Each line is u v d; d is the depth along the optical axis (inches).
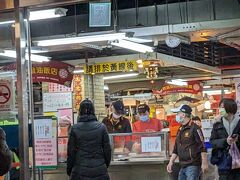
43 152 233.8
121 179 265.1
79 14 393.1
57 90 473.7
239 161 212.5
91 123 205.2
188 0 361.7
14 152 180.1
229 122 215.9
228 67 641.0
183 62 503.5
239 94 425.1
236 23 337.1
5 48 311.3
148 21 367.2
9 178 177.3
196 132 242.1
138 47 341.1
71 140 204.7
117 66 444.1
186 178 244.1
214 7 350.0
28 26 165.9
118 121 299.6
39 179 242.4
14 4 162.4
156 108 705.6
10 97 186.9
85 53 454.3
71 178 203.9
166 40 350.3
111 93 677.3
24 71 162.4
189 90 705.0
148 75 478.9
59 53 474.3
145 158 259.0
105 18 221.9
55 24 385.7
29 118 169.6
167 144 259.3
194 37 375.6
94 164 201.3
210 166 264.4
